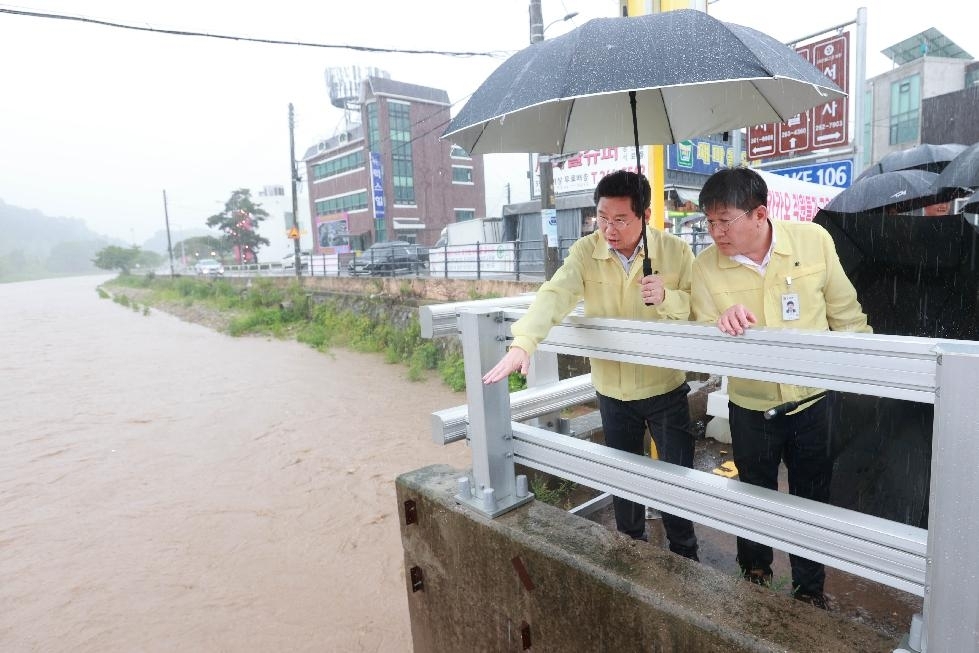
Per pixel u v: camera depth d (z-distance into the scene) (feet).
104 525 20.59
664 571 4.94
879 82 73.31
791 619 4.23
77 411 35.42
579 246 6.89
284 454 26.58
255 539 19.13
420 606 7.57
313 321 62.13
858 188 14.58
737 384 6.29
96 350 58.65
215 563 17.76
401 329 47.88
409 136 130.93
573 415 14.52
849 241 7.87
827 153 35.73
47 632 14.82
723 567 7.71
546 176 30.37
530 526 5.92
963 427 3.03
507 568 5.98
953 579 3.22
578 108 7.82
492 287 43.32
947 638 3.30
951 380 3.04
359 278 59.52
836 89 5.80
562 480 10.64
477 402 6.29
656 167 11.42
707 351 4.60
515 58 6.26
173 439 29.66
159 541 19.29
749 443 6.38
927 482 6.60
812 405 6.17
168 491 23.30
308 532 19.39
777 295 5.68
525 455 6.49
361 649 13.69
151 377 44.34
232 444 28.40
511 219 68.59
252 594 16.07
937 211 14.80
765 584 6.68
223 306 82.53
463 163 142.20
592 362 7.52
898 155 19.74
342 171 143.64
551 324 5.54
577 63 5.26
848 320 5.86
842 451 7.13
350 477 23.58
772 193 25.66
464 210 143.33
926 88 68.03
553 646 5.65
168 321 84.23
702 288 6.06
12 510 22.11
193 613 15.31
